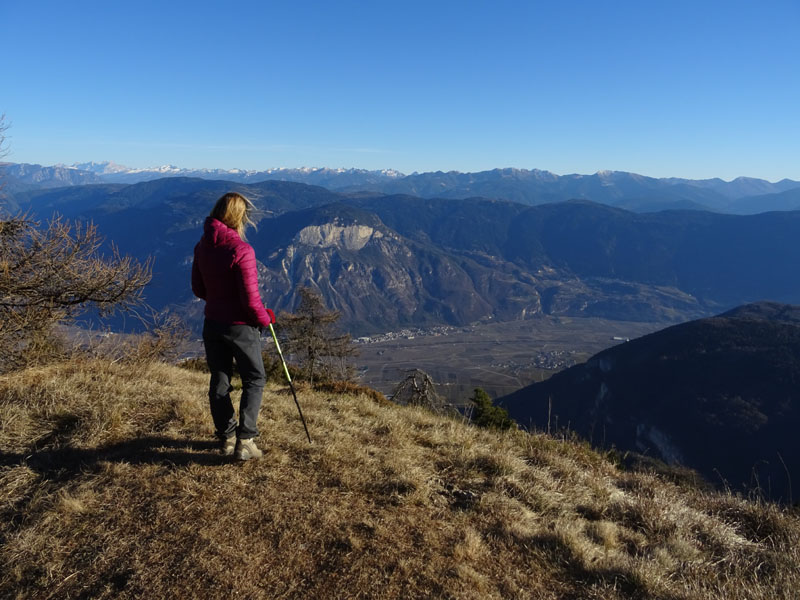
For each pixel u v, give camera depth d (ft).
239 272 12.00
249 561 9.50
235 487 12.08
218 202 12.63
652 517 13.85
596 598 9.69
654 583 10.16
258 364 13.12
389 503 12.39
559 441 22.48
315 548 10.13
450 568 9.98
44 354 25.05
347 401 22.97
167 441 14.25
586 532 12.71
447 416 27.09
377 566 9.76
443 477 14.76
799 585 10.43
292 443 15.05
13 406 14.87
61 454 13.16
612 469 19.98
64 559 9.39
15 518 10.57
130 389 17.70
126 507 10.93
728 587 10.57
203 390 20.85
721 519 15.19
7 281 24.53
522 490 14.35
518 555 11.00
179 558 9.43
